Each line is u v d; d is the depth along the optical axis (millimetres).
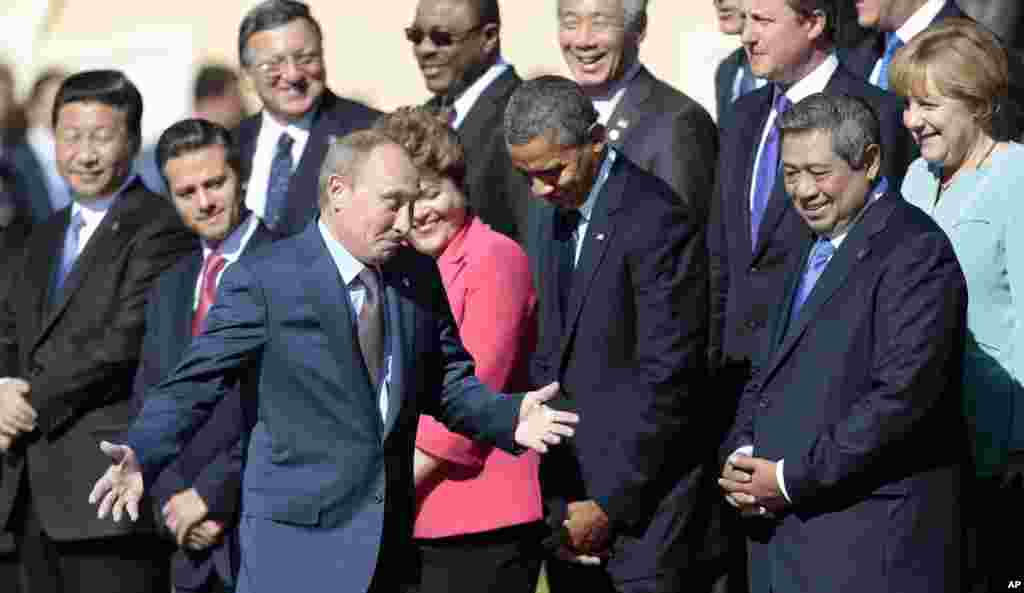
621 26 27969
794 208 24922
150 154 42469
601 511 24188
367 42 41656
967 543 22625
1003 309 23438
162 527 27047
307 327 21453
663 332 24016
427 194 23844
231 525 26000
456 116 29312
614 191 24328
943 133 23453
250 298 21547
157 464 21391
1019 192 23297
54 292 29047
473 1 29125
